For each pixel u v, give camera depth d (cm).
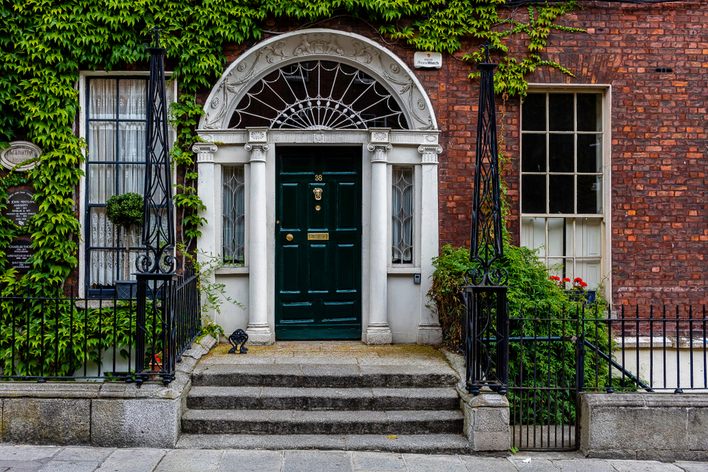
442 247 647
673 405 459
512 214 663
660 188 663
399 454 447
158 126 489
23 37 619
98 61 636
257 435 466
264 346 631
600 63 663
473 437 452
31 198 636
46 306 623
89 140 663
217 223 652
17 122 634
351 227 670
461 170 662
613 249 662
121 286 632
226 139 645
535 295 573
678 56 666
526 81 661
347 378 518
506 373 466
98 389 456
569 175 682
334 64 673
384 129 640
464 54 664
